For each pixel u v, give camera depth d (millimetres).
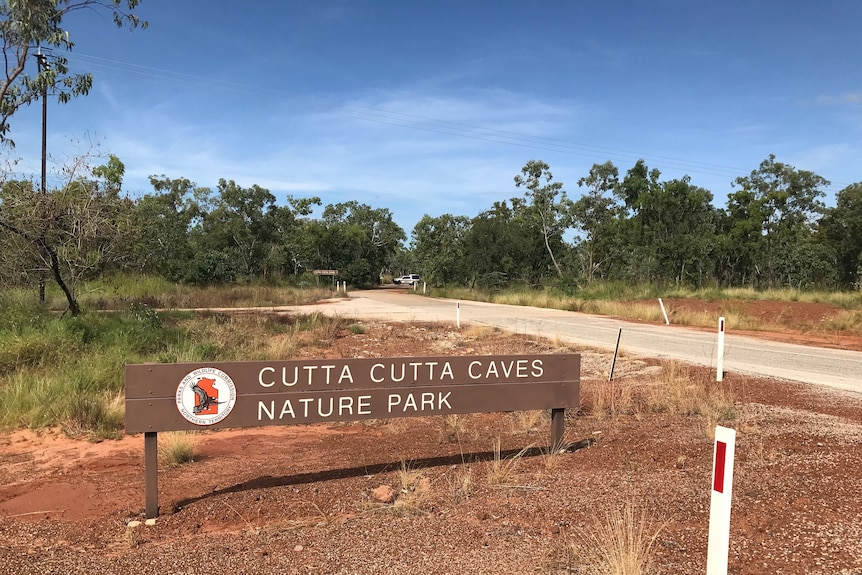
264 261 58812
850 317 20484
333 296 43531
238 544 3824
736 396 8516
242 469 5770
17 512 4637
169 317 19609
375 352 13930
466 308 30000
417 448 6406
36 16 13266
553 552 3553
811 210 57531
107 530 4188
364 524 4121
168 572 3430
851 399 8352
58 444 6805
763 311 23109
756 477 4840
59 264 15273
